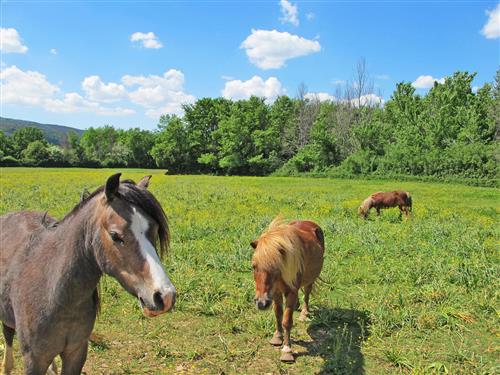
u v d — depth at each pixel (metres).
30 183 29.28
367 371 5.00
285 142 71.19
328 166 57.81
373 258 9.51
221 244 10.34
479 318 6.46
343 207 18.36
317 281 7.27
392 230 12.89
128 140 88.00
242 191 25.78
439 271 8.32
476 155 43.59
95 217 2.91
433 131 53.59
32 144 82.31
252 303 6.96
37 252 3.24
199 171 71.50
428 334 5.93
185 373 4.87
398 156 49.62
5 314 3.52
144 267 2.66
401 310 6.53
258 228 12.14
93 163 85.94
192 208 16.45
